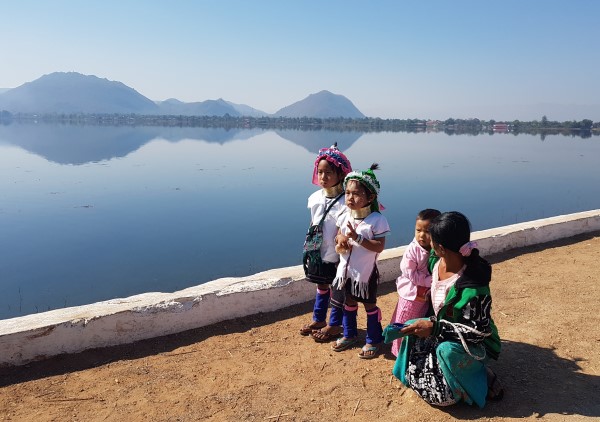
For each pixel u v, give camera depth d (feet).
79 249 48.32
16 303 35.53
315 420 10.25
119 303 14.07
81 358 12.75
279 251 47.52
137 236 53.26
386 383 11.65
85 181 95.45
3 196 77.51
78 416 10.37
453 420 10.11
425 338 10.91
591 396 10.80
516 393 11.02
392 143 269.85
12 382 11.65
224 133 395.55
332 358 12.89
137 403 10.84
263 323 15.10
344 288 13.19
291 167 127.44
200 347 13.50
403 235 52.70
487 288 10.03
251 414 10.44
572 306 15.81
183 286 38.60
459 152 194.18
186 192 83.10
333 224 13.55
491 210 69.26
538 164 142.00
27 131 362.74
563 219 25.16
